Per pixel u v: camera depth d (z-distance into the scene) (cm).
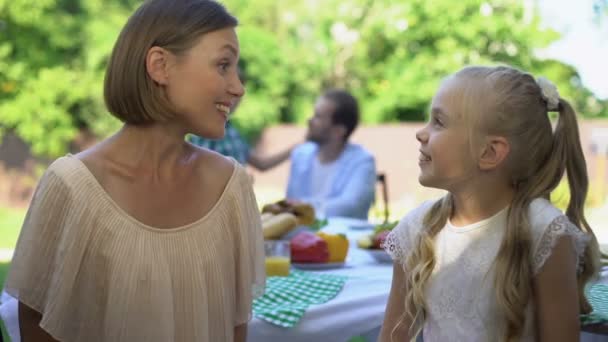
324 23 1320
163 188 122
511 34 1180
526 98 129
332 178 352
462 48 1194
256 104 1255
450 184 132
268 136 1270
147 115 119
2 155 1144
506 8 1181
